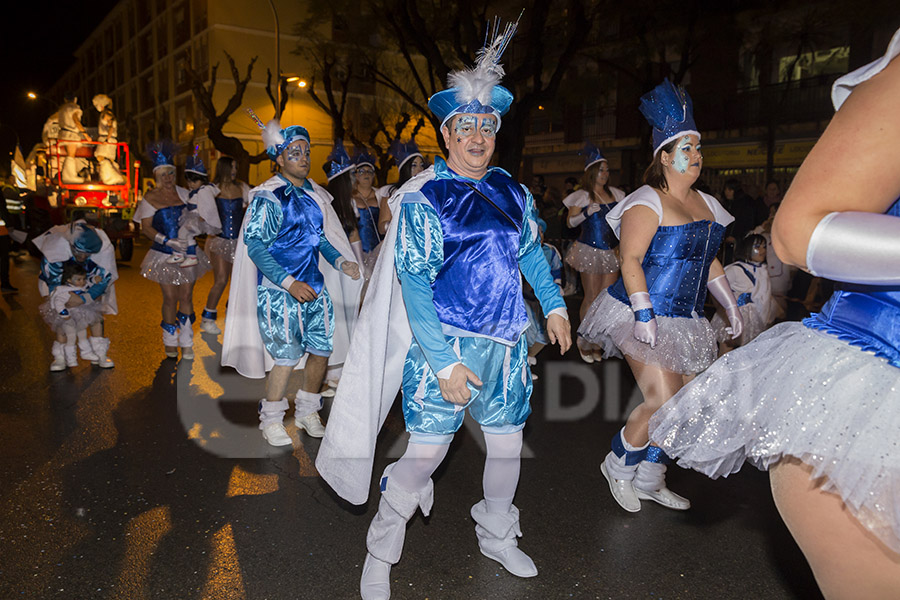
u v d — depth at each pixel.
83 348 7.08
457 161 2.97
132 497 4.06
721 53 22.42
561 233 12.73
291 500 4.07
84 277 6.88
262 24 38.53
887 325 1.49
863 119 1.34
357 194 7.51
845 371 1.52
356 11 20.14
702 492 4.30
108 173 19.64
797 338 1.66
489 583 3.24
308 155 5.07
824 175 1.37
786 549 3.58
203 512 3.89
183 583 3.18
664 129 3.74
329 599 3.08
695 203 3.83
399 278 2.87
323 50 23.70
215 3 37.69
